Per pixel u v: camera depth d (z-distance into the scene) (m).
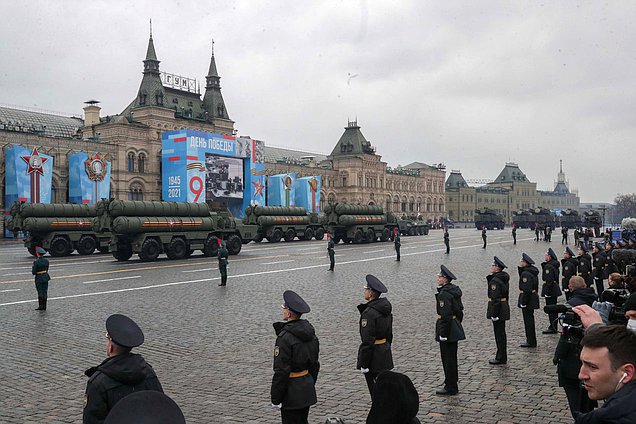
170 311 17.88
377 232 61.03
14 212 40.34
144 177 78.44
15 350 12.73
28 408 8.84
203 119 90.06
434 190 144.75
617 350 3.37
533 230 103.69
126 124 76.25
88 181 68.94
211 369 11.08
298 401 6.39
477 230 109.00
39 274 18.00
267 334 14.40
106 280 25.98
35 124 81.62
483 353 12.09
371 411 3.61
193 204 40.00
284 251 45.31
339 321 16.06
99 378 4.72
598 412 3.29
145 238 35.97
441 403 8.87
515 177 185.75
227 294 21.61
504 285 11.23
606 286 24.06
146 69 82.62
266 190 95.81
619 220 197.38
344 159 118.38
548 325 15.38
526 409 8.54
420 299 20.16
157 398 3.37
